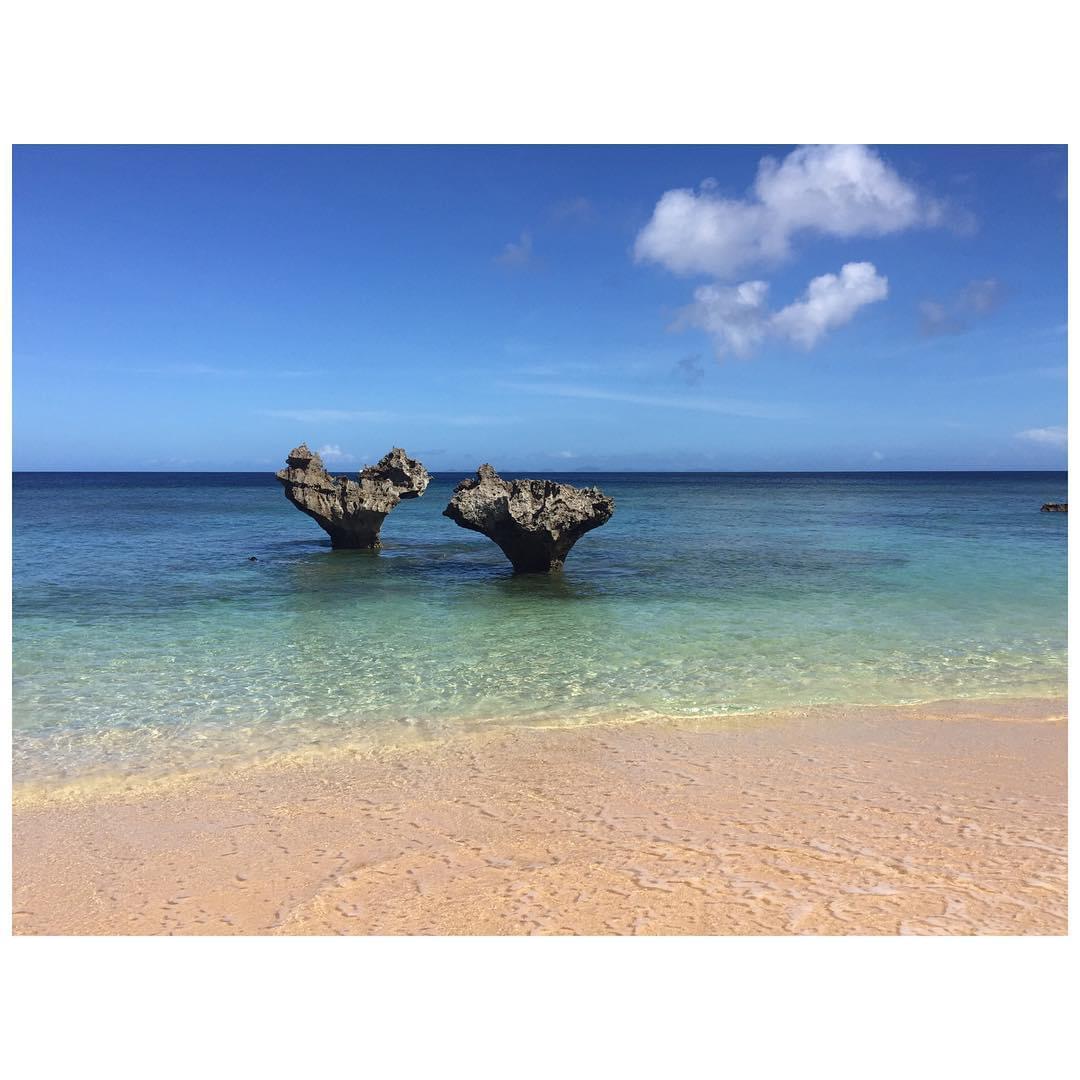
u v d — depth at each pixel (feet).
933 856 22.41
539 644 50.75
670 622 57.41
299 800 27.37
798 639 51.70
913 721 35.35
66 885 21.81
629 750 31.99
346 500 100.73
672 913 19.54
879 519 165.27
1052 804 26.25
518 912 19.83
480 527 80.18
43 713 36.81
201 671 44.21
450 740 33.30
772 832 24.23
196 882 21.89
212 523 153.69
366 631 54.65
